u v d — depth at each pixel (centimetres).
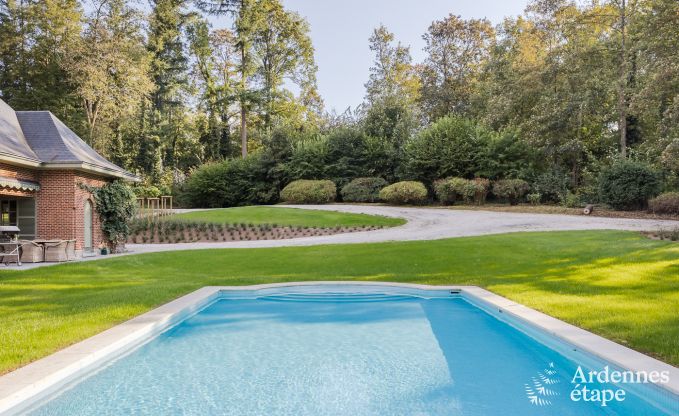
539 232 1766
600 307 696
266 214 2730
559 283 927
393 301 941
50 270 1275
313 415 423
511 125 3178
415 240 1753
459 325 751
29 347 529
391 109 3784
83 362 495
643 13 2647
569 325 599
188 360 586
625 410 426
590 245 1423
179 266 1377
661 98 2319
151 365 565
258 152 4084
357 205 3183
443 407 440
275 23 4784
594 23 2841
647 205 2361
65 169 1612
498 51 3681
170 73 4869
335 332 723
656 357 464
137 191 3725
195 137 5372
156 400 456
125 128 4516
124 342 584
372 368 556
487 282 997
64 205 1614
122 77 3719
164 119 4856
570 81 2875
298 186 3362
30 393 410
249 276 1198
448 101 4350
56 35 3622
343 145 3647
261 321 793
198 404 449
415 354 608
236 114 5241
